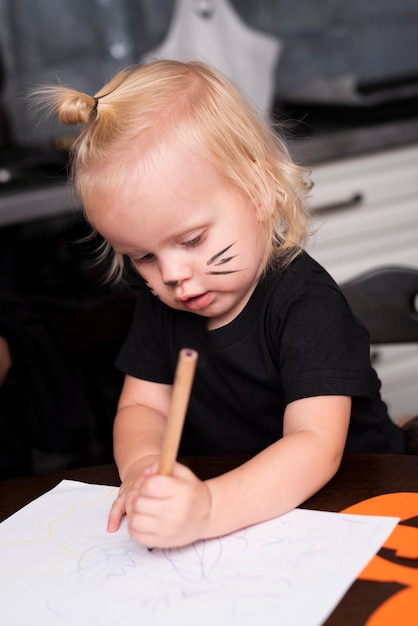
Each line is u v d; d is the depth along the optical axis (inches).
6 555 30.7
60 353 52.9
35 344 52.8
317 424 35.0
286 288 38.7
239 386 41.5
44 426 54.5
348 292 50.3
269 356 39.9
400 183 86.0
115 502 33.0
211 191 35.1
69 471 37.8
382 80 96.3
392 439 44.2
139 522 29.3
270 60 95.0
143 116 35.5
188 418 44.1
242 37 93.5
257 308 39.6
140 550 30.2
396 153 85.2
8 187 75.8
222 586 27.3
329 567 27.7
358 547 28.8
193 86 37.0
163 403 43.4
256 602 26.3
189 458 37.1
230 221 35.6
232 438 43.3
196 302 36.5
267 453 33.1
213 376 41.8
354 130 82.7
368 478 33.7
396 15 110.4
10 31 94.8
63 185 75.1
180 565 28.9
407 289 50.3
